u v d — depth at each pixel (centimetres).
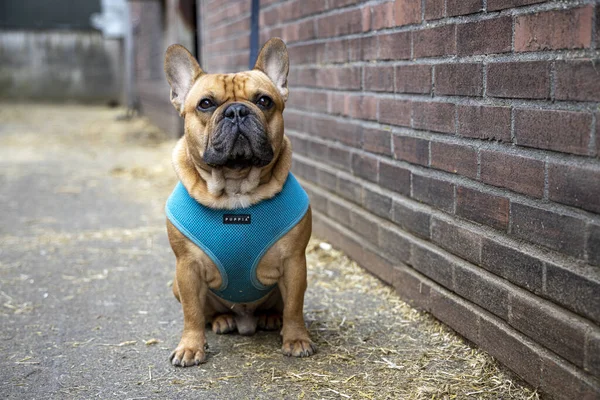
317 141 234
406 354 158
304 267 159
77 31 1007
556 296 132
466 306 158
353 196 211
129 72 776
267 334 172
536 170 134
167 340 169
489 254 149
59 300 194
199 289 159
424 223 173
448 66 158
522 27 135
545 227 133
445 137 162
